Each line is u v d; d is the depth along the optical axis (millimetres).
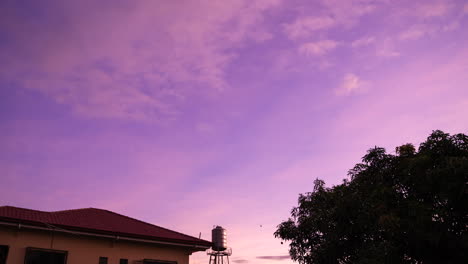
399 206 17594
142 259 17422
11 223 14625
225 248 22484
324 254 19219
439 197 16875
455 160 16031
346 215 18875
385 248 16406
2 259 14500
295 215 21547
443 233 16172
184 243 18219
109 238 16656
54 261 15484
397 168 18969
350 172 20594
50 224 15344
